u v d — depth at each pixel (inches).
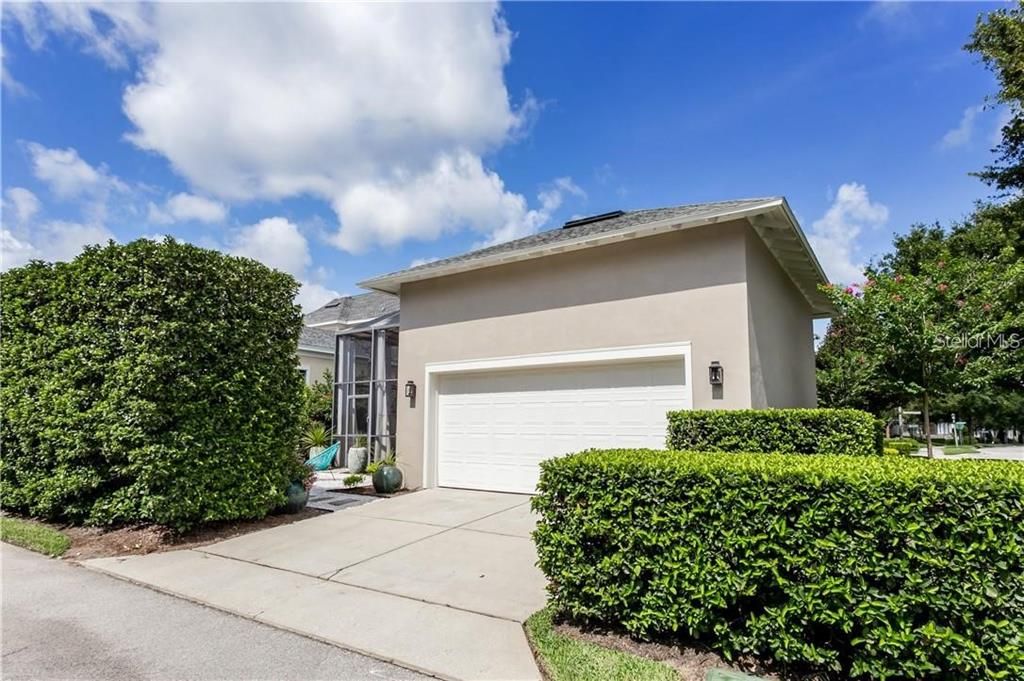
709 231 330.0
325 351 796.0
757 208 308.0
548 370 385.4
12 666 146.6
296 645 158.6
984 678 111.5
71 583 215.6
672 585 141.3
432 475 426.9
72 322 304.3
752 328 322.0
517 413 395.9
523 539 268.8
